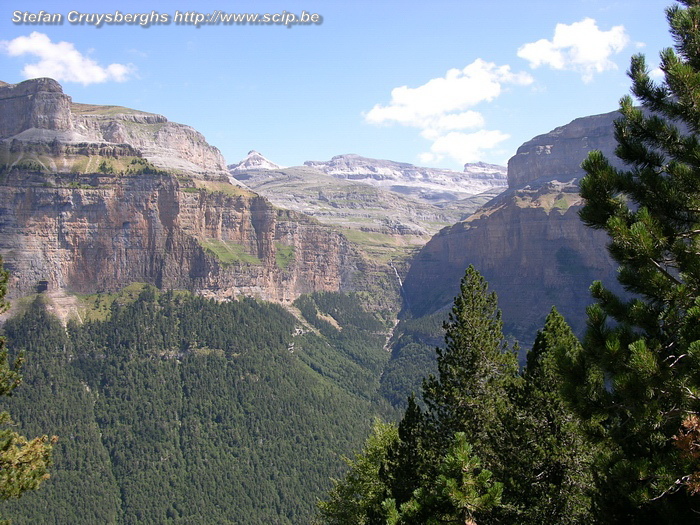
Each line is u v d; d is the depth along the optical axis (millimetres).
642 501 26219
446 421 51500
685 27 32375
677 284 30000
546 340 51938
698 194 31812
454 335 54188
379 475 52875
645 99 34500
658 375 26594
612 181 32375
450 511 32500
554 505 42812
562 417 44062
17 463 40750
